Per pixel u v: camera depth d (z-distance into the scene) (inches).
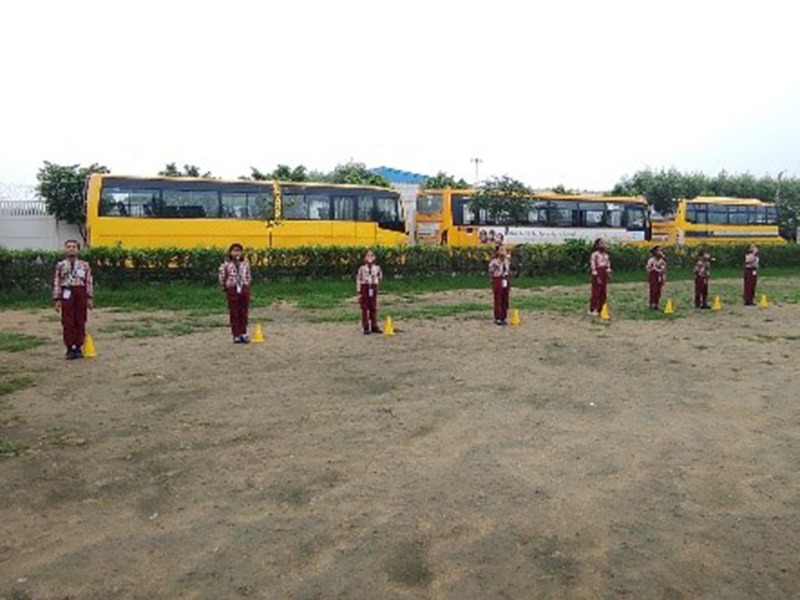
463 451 234.2
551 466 220.5
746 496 197.9
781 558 162.1
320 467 218.2
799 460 227.9
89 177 833.5
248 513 183.9
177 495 195.5
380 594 145.3
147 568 155.3
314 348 425.1
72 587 147.4
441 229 1095.6
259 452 231.6
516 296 752.3
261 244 888.3
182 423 263.7
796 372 362.9
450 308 619.8
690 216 1373.0
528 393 314.2
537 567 157.0
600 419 273.6
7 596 143.8
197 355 400.5
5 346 422.0
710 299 745.6
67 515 182.5
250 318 559.8
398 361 386.0
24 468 215.2
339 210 943.0
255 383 331.0
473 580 151.3
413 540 169.2
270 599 142.9
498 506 189.3
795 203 2018.9
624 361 390.3
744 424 267.6
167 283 733.9
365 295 479.2
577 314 601.3
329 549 164.4
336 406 290.4
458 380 339.6
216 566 156.2
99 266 700.0
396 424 264.5
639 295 774.5
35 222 1128.8
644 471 216.8
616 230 1201.4
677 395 313.0
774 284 957.2
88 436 247.0
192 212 853.8
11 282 652.1
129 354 402.3
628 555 162.7
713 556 162.7
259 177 1300.4
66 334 387.5
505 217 1106.1
